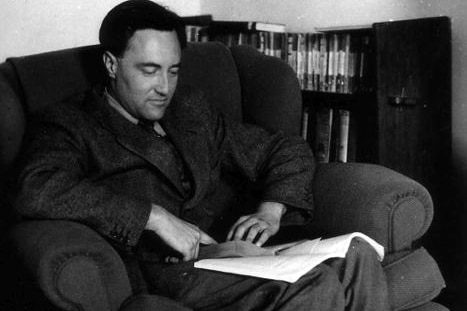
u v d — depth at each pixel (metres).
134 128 1.44
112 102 1.48
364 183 1.46
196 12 2.77
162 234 1.27
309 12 2.37
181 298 1.21
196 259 1.29
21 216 1.29
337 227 1.45
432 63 1.90
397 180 1.42
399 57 1.85
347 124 2.01
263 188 1.57
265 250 1.32
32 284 1.10
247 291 1.17
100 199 1.24
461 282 2.04
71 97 1.50
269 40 2.24
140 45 1.37
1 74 1.54
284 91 1.73
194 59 1.77
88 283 1.11
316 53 2.11
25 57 1.63
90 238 1.14
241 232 1.42
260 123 1.75
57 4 2.31
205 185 1.51
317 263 1.18
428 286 1.37
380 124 1.83
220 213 1.63
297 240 1.56
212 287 1.20
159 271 1.28
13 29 2.20
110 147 1.41
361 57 1.96
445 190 1.96
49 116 1.40
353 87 2.00
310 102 2.21
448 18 1.93
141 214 1.25
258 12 2.57
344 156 2.03
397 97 1.83
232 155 1.62
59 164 1.30
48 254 1.08
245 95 1.81
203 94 1.66
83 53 1.68
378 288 1.25
